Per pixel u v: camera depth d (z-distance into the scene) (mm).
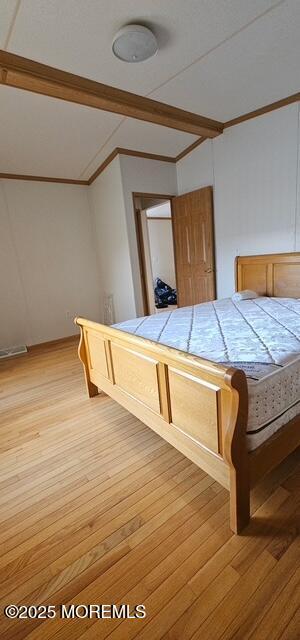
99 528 1376
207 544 1249
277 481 1534
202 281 4254
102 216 4566
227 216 3805
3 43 1888
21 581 1173
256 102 3006
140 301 4273
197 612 1024
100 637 986
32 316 4559
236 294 3283
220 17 1867
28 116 2834
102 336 2137
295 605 1015
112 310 4871
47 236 4543
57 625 1028
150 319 2539
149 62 2229
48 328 4730
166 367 1474
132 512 1447
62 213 4633
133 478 1671
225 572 1136
